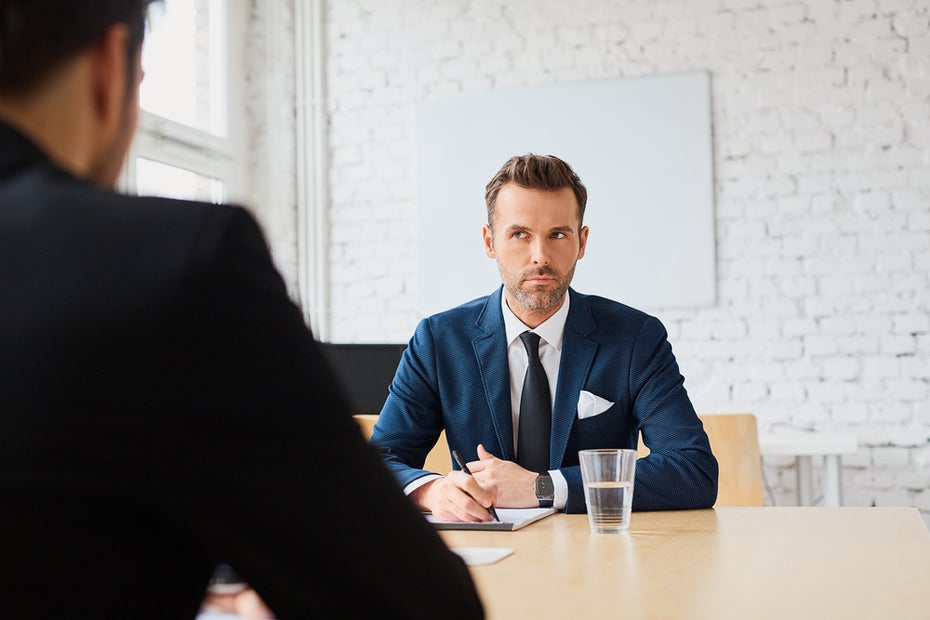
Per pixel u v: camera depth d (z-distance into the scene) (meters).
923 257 4.49
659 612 0.99
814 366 4.59
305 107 5.32
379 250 5.20
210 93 5.15
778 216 4.66
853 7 4.62
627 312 2.17
